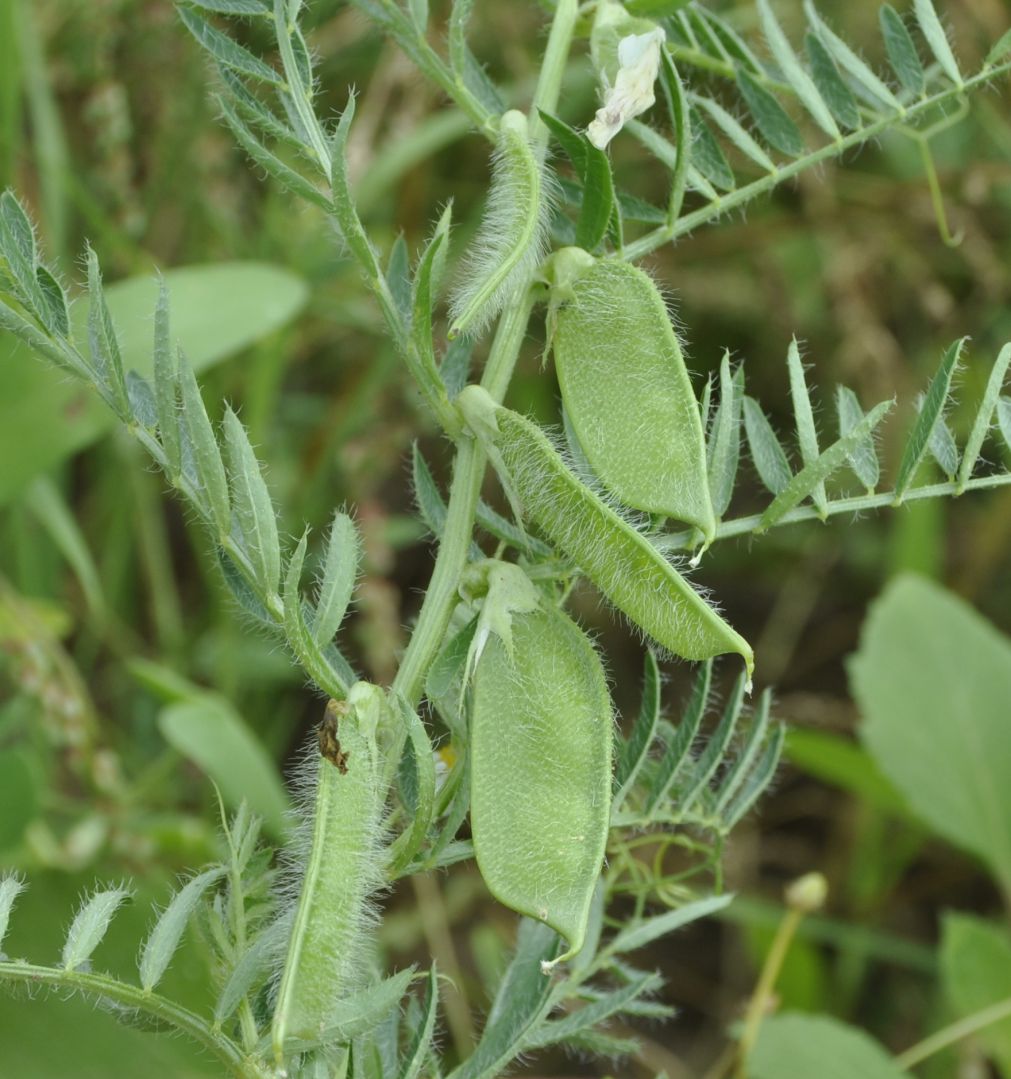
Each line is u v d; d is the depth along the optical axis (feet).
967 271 2.23
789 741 1.87
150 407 1.11
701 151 1.18
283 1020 1.02
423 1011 1.10
